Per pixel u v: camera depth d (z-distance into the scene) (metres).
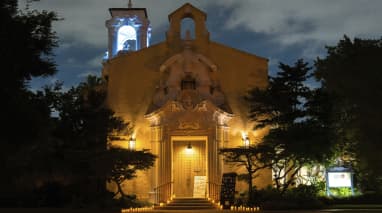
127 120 35.12
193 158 35.56
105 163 29.41
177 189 35.00
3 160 14.77
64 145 30.80
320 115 31.36
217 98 34.75
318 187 33.44
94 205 29.09
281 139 29.77
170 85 34.41
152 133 34.12
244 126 34.75
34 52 14.56
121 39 53.06
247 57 36.06
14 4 14.10
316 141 29.25
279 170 32.41
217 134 33.41
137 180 33.94
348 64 34.03
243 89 35.47
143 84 35.72
